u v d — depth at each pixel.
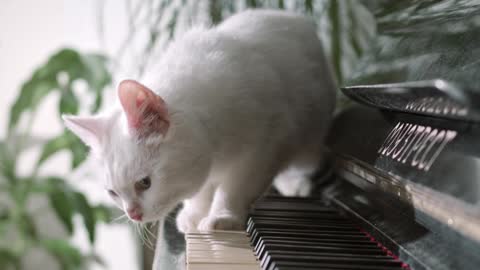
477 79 0.41
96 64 1.29
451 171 0.44
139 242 1.16
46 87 1.34
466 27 0.51
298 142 0.83
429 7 0.63
